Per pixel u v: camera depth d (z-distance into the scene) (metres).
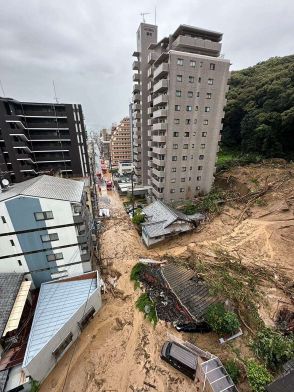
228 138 62.47
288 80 48.03
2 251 18.55
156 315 18.91
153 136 39.75
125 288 22.70
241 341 16.14
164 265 24.17
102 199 51.25
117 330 18.41
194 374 14.27
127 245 30.50
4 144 37.31
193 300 18.88
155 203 36.97
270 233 28.73
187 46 33.06
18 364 14.58
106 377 15.16
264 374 13.09
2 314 15.91
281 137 48.81
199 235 31.23
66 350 17.02
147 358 15.96
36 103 37.50
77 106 39.28
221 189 44.62
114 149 86.25
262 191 37.75
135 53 42.34
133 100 47.72
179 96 34.28
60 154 41.66
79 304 18.42
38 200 17.91
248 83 60.41
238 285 20.94
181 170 39.62
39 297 19.34
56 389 14.75
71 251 20.75
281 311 18.22
